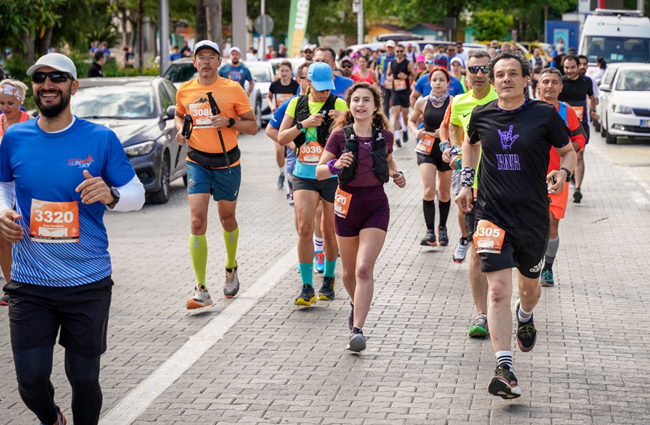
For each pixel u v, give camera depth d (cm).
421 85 1648
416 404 666
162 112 1750
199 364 761
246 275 1090
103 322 561
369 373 735
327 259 962
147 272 1113
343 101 936
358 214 789
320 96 927
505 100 680
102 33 5047
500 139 676
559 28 7269
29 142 549
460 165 911
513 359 771
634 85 2711
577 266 1131
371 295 778
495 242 671
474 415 645
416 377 725
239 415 648
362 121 795
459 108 950
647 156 2345
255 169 2116
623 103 2595
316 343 816
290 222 1445
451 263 1145
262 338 833
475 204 703
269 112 3183
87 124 557
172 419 641
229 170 956
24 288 551
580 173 1602
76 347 557
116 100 1755
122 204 553
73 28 3662
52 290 548
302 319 897
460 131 972
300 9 4419
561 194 982
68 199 547
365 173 782
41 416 571
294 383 713
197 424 632
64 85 541
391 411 653
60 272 547
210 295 998
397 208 1563
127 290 1022
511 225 675
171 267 1141
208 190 948
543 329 860
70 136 550
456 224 1410
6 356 796
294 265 1141
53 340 559
